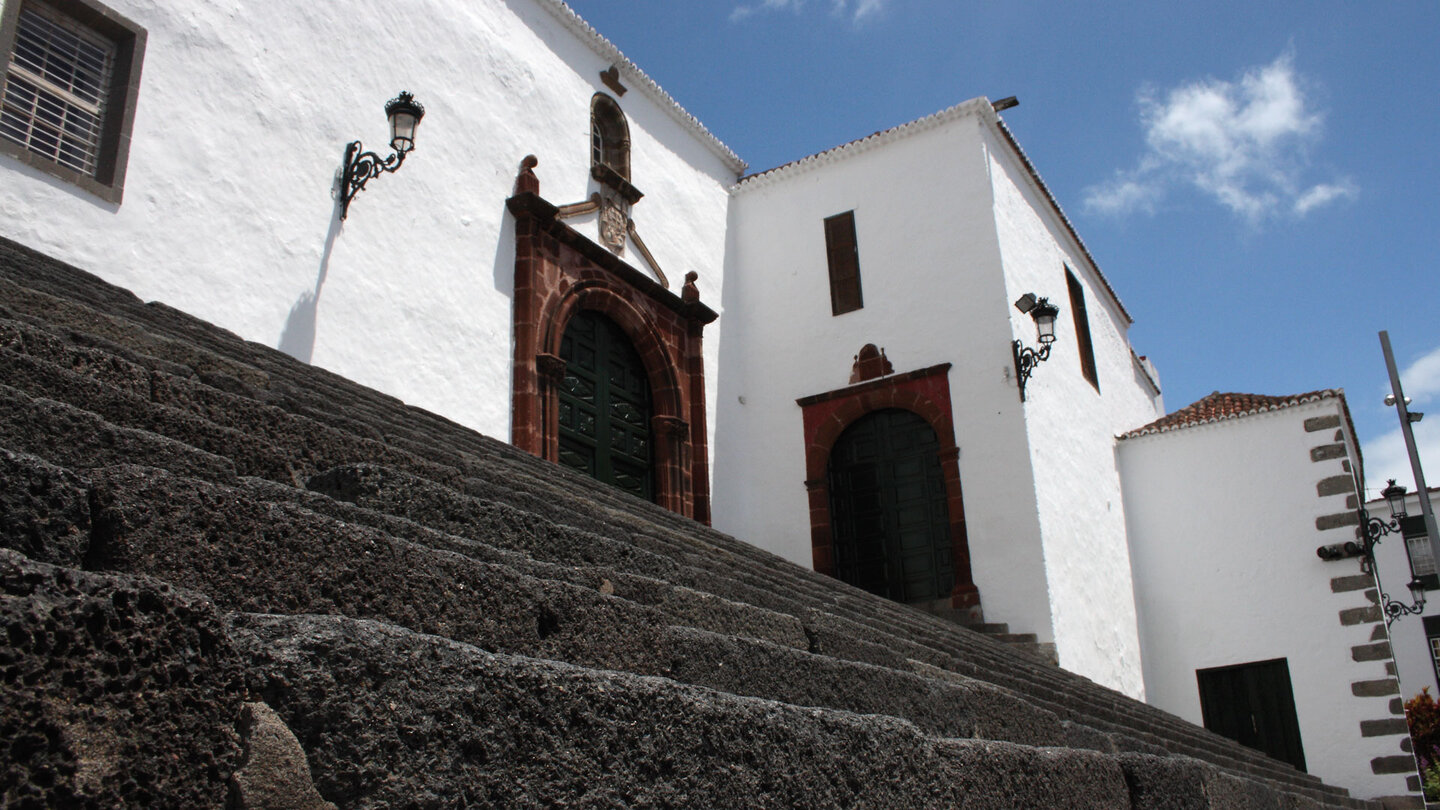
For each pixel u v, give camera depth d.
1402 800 14.38
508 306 12.34
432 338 11.15
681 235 16.23
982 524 14.54
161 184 8.74
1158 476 17.64
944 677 5.93
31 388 3.13
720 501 15.59
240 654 1.79
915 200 16.41
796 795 2.63
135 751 1.57
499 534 3.97
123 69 8.70
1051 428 15.57
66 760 1.49
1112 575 16.23
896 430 15.77
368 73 11.09
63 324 4.86
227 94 9.48
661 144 16.27
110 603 1.62
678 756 2.33
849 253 16.75
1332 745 15.05
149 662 1.63
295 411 5.32
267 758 1.69
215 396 4.04
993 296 15.30
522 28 13.71
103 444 2.74
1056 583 14.17
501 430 11.83
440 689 1.93
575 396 13.42
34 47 8.34
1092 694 10.10
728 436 16.17
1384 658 14.99
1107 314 21.33
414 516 3.62
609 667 3.07
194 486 2.25
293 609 2.31
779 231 17.47
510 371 12.16
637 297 14.62
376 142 10.98
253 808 1.64
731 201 18.03
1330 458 16.12
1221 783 5.75
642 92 16.05
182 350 5.43
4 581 1.52
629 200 14.89
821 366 16.41
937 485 15.21
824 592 8.52
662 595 4.14
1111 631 15.56
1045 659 13.52
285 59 10.14
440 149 11.84
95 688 1.55
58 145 8.34
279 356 7.72
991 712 5.12
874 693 4.35
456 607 2.66
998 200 16.02
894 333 15.99
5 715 1.44
